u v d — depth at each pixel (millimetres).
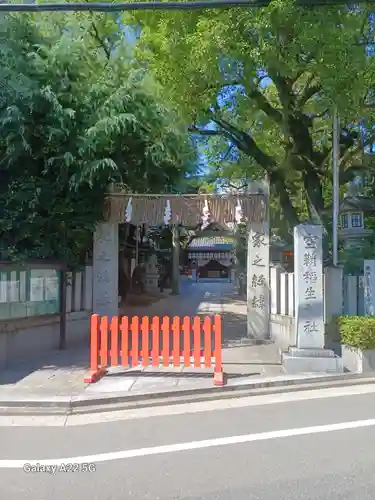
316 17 8516
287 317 10664
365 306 9953
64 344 10516
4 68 9484
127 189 12336
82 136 10203
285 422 5973
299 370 8320
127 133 10859
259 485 4168
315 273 8562
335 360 8289
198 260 51250
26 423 6129
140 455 4926
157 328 8234
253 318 11477
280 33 8797
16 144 9797
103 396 6941
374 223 16391
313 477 4320
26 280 9672
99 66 11586
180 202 11422
